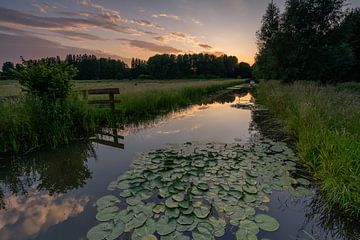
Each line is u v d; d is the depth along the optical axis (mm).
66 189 2998
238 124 6953
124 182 3002
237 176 3156
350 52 17344
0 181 3303
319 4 16188
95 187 3023
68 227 2191
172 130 6219
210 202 2502
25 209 2543
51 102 5191
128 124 7000
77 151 4520
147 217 2223
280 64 18875
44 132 4820
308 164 3516
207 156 3945
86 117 5887
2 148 4152
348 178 2557
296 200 2654
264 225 2131
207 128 6438
